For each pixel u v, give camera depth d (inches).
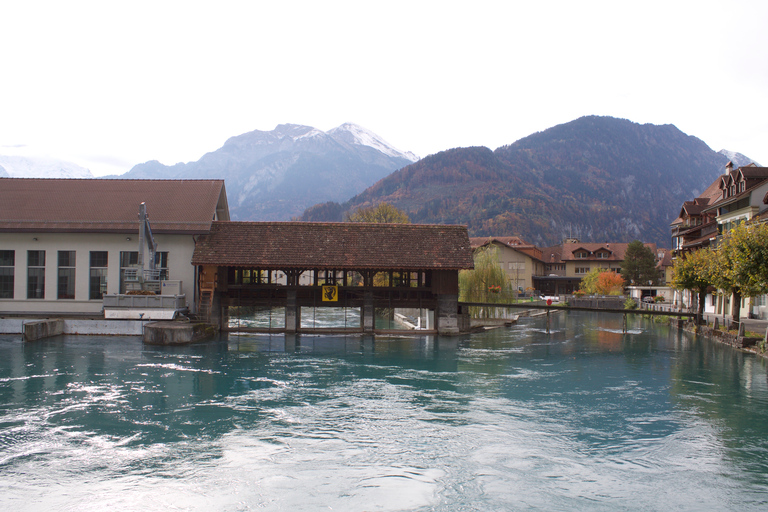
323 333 1348.4
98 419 584.1
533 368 930.1
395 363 961.5
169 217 1334.9
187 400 671.1
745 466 470.9
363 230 1382.9
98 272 1304.1
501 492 413.7
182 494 405.4
